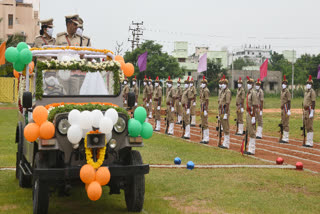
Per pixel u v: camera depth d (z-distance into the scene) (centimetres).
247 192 908
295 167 1202
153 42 6203
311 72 7100
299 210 787
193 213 753
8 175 1066
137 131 729
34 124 684
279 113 3428
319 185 981
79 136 671
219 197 866
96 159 690
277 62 8719
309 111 1723
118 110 730
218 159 1312
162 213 746
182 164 1216
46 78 782
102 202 830
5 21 5725
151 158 1304
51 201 834
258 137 2022
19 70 832
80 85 800
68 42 1117
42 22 1103
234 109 3881
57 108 699
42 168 672
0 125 2294
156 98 2353
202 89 1755
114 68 816
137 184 729
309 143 1739
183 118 1942
